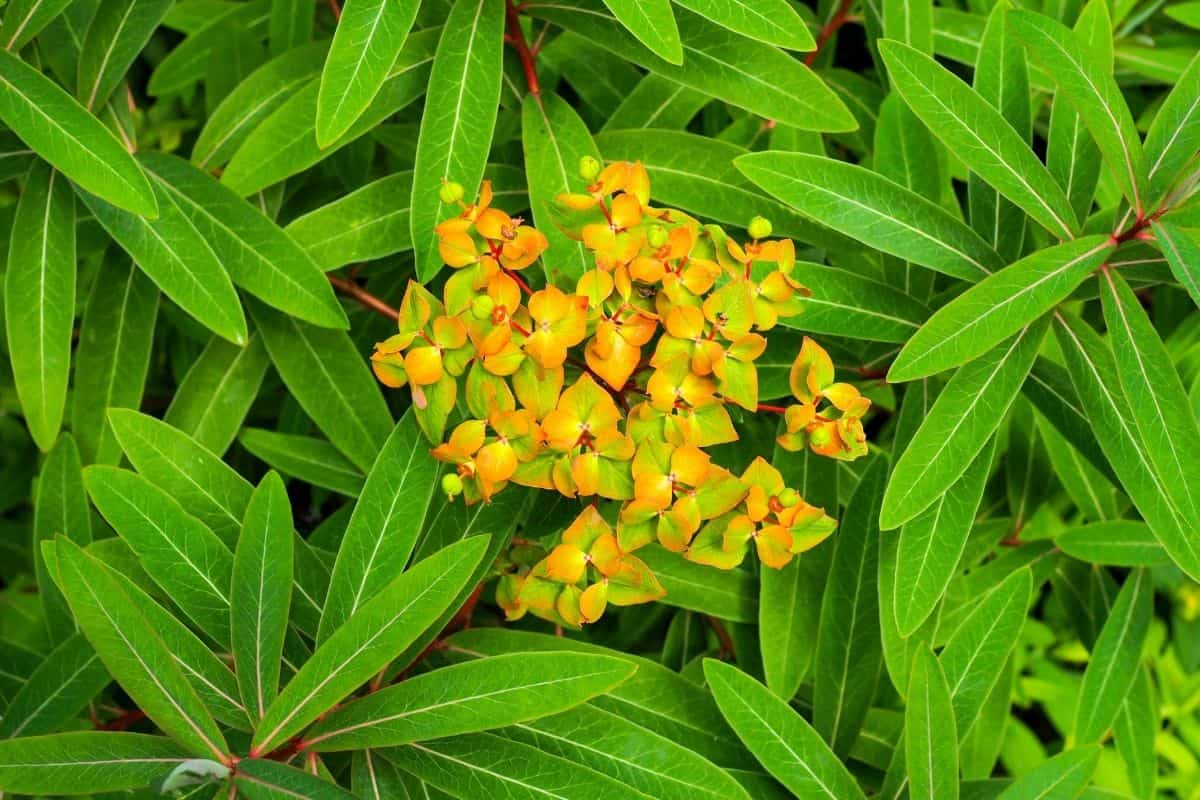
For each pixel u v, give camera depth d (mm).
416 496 714
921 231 736
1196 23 884
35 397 750
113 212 744
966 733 747
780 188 725
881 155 786
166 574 711
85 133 709
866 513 762
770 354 774
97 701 797
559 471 685
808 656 767
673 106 811
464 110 732
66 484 768
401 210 771
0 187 940
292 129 763
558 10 756
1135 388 702
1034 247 787
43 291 752
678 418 682
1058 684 958
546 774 708
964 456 710
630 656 761
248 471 891
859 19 854
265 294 752
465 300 680
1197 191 717
